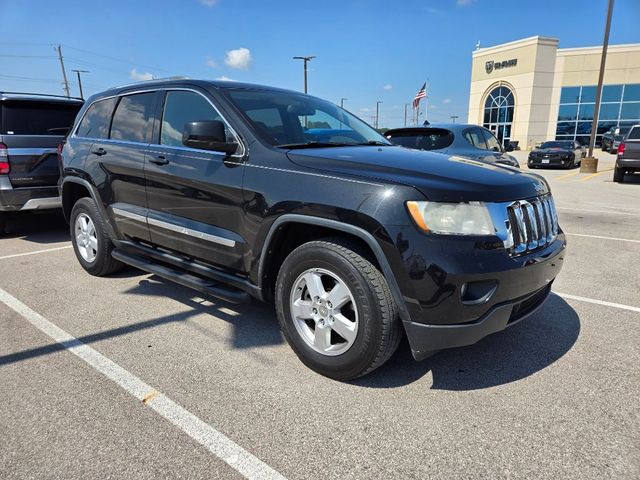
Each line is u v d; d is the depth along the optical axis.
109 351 3.29
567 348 3.35
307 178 2.85
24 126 6.54
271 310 4.04
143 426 2.47
